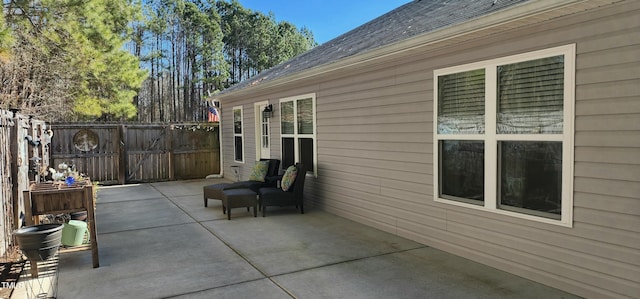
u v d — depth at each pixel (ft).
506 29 12.26
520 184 12.42
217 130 39.81
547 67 11.44
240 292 11.41
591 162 10.46
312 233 17.95
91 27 35.35
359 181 19.80
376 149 18.51
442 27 13.46
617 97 9.87
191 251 15.42
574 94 10.74
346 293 11.28
